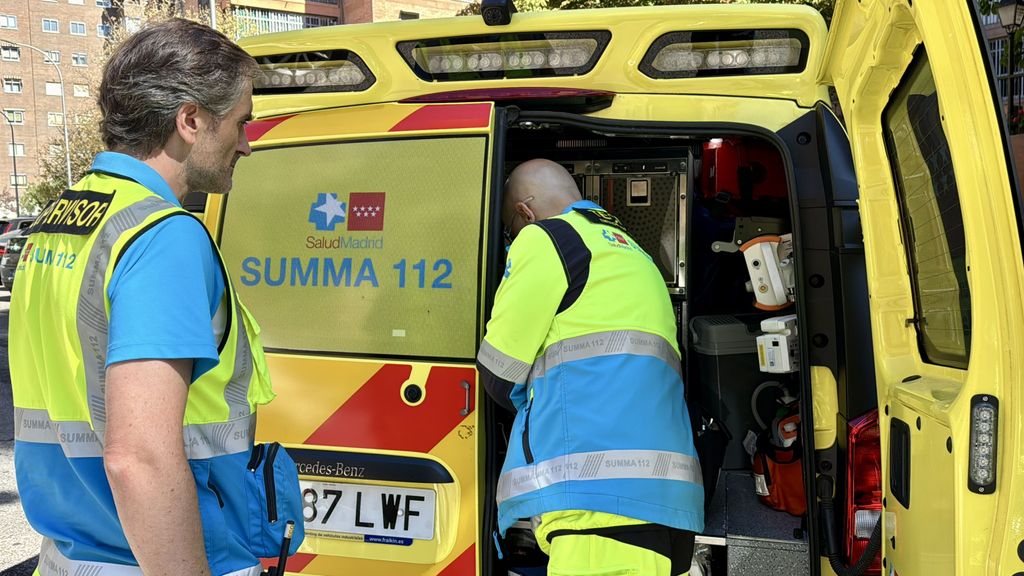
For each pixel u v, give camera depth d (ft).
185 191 4.64
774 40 7.43
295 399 7.41
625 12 7.70
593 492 5.99
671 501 6.13
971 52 3.77
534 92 7.60
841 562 6.61
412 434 7.11
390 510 7.17
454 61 8.13
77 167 96.17
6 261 49.39
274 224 7.68
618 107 7.59
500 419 8.32
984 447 3.85
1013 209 3.71
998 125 3.75
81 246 4.16
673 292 8.95
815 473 6.68
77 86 218.38
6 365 28.02
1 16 208.74
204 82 4.35
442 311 7.14
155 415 3.79
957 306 4.87
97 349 4.09
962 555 3.89
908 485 5.16
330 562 7.29
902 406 5.34
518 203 7.46
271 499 4.90
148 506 3.71
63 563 4.40
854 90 6.05
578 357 6.31
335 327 7.41
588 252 6.45
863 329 6.69
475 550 6.95
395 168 7.41
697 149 9.29
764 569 7.11
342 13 116.78
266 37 8.53
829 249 6.94
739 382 8.59
